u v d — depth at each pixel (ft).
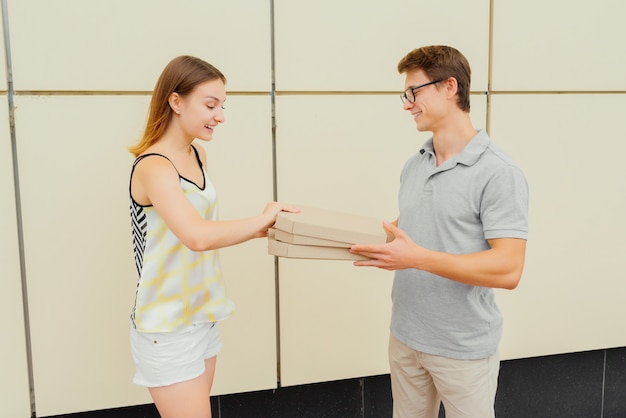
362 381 7.09
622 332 7.49
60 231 5.84
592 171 7.08
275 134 6.26
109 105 5.78
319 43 6.19
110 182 5.89
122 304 6.10
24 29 5.51
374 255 4.06
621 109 7.06
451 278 4.04
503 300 7.09
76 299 5.98
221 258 6.32
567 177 7.02
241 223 4.15
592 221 7.18
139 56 5.79
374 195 6.56
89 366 6.12
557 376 7.58
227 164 6.15
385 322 6.86
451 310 4.37
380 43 6.33
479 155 4.20
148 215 4.25
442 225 4.33
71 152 5.76
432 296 4.43
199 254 4.43
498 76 6.68
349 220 4.52
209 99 4.21
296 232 4.03
